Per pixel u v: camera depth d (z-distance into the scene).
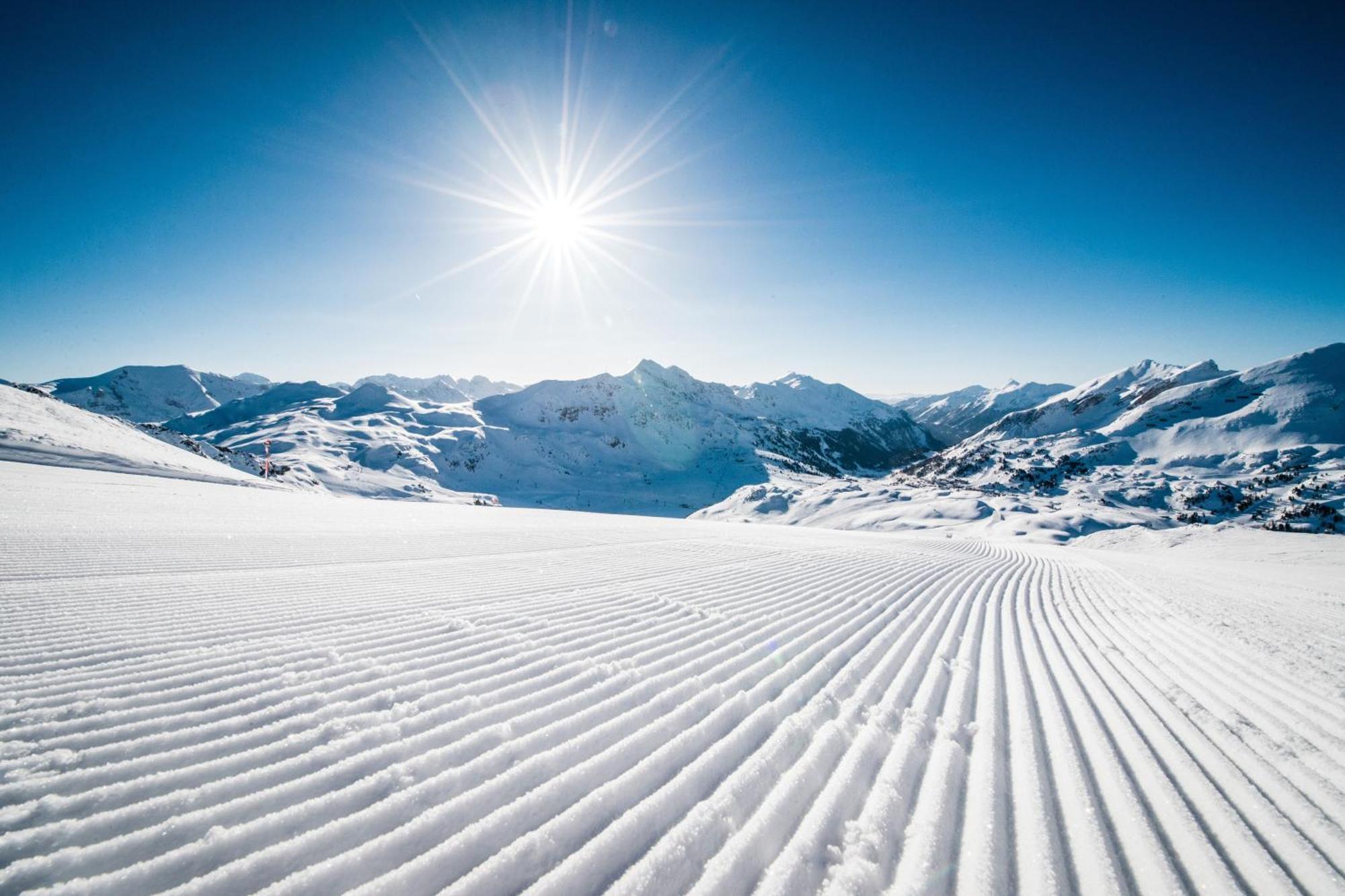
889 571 9.08
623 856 1.73
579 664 3.43
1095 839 1.92
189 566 6.09
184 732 2.31
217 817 1.79
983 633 5.09
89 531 7.74
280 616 4.24
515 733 2.46
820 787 2.18
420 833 1.78
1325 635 5.13
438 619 4.38
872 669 3.72
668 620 4.73
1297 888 1.70
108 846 1.62
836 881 1.67
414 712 2.63
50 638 3.41
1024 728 2.85
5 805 1.76
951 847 1.86
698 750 2.41
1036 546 21.31
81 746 2.15
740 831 1.89
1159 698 3.34
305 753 2.21
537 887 1.59
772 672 3.49
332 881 1.57
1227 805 2.14
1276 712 3.11
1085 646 4.70
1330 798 2.21
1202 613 6.29
